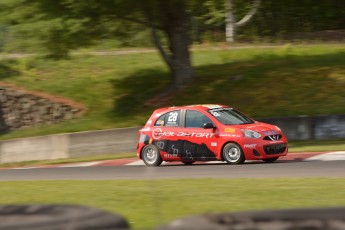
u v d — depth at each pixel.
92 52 64.62
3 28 50.56
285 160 30.59
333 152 31.89
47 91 54.91
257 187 18.61
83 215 4.56
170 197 17.22
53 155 43.88
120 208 15.96
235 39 72.56
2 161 45.25
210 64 57.25
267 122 40.50
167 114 32.00
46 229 4.19
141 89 53.06
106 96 52.94
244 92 47.59
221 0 72.00
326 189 17.67
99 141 42.88
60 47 48.06
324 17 81.12
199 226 3.98
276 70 50.41
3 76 58.53
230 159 30.05
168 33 50.50
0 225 4.28
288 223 3.94
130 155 39.09
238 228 3.90
